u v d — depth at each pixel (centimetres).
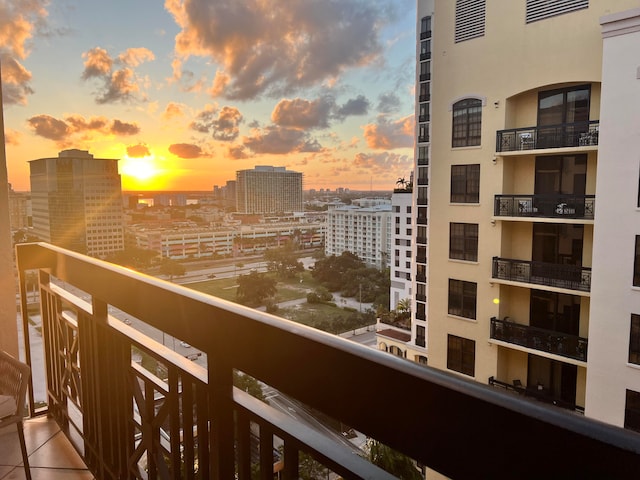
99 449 163
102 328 157
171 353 114
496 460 44
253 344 77
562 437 39
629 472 35
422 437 51
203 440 98
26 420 229
